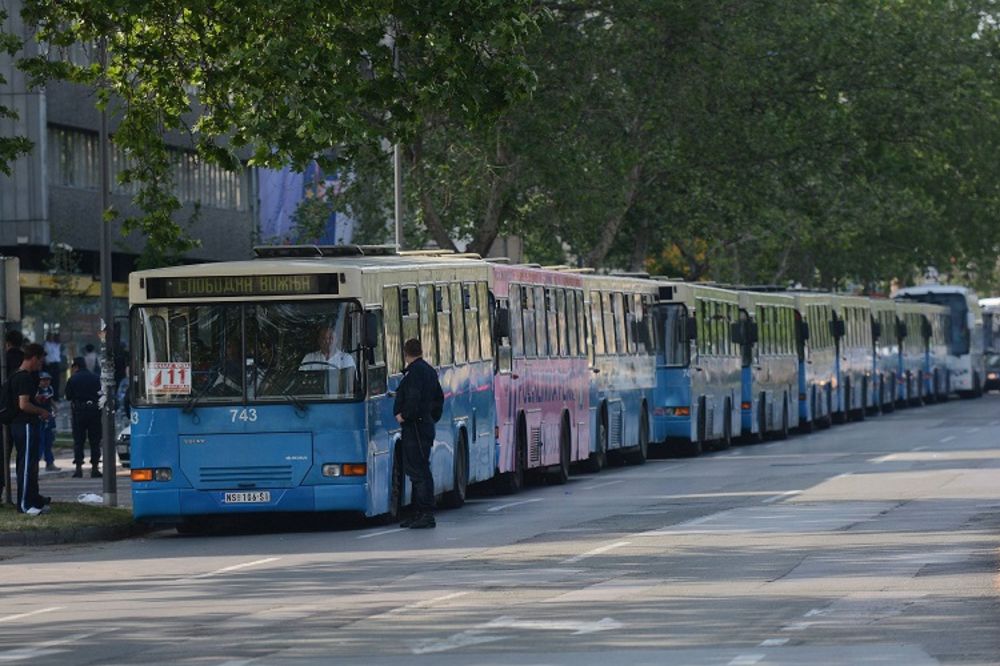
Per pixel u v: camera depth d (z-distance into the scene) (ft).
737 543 156.25
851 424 441.27
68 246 379.96
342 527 191.93
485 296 227.81
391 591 129.29
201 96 227.61
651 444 334.85
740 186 426.10
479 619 112.88
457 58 210.18
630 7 373.61
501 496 229.66
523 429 239.50
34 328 406.82
